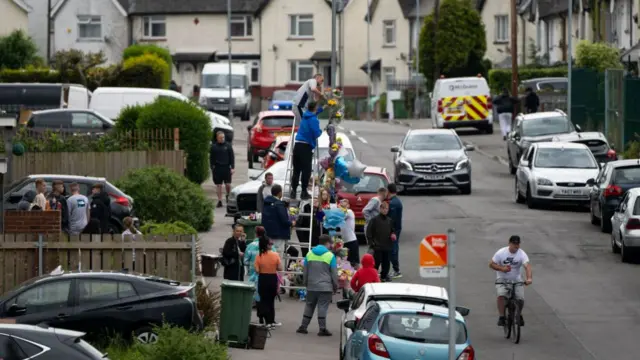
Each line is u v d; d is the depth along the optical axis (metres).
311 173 53.47
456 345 34.56
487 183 86.94
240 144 114.81
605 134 102.81
